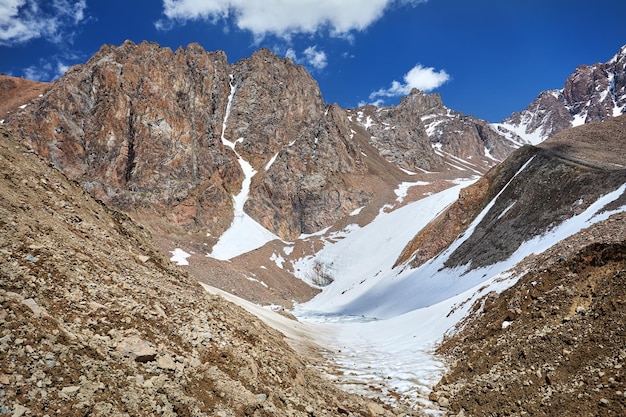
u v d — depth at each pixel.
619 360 12.04
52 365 7.34
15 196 13.80
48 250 11.40
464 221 72.62
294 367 15.16
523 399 12.85
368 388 16.98
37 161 18.17
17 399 6.36
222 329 13.64
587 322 14.57
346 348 26.91
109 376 7.96
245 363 11.78
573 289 17.11
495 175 73.88
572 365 13.12
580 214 44.84
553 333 15.19
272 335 21.52
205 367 10.18
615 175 45.78
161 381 8.67
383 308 64.00
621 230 25.08
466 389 15.23
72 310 9.55
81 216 16.95
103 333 9.41
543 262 24.20
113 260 14.70
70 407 6.73
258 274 92.94
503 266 48.94
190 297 15.64
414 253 81.56
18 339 7.43
